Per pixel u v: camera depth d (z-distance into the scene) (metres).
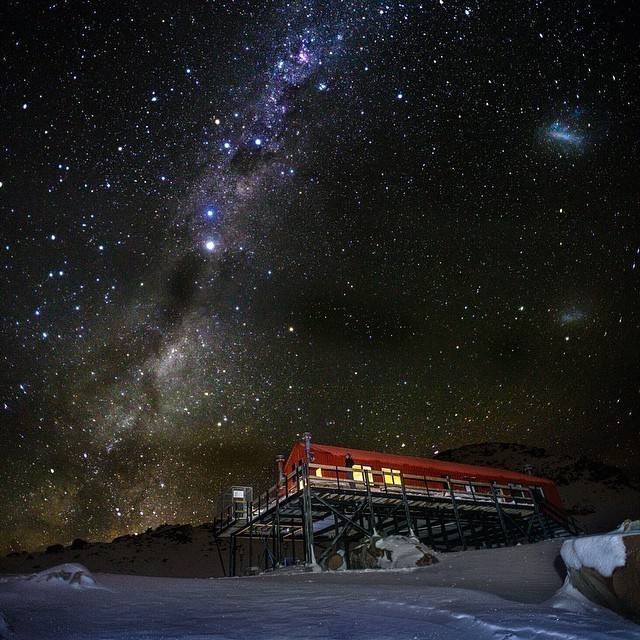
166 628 6.25
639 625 5.55
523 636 5.23
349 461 25.09
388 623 6.37
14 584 9.54
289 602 8.38
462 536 22.83
